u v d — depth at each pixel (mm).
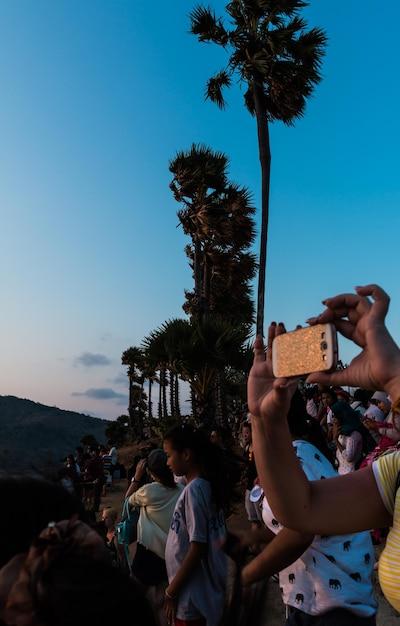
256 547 1610
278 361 1539
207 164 25625
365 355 1433
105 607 753
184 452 3490
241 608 1269
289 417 2777
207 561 3258
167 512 4301
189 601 3186
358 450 7273
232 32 20406
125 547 4895
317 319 1480
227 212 25938
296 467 1653
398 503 1566
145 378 59094
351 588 2434
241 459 3525
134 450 30891
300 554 2070
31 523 840
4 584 771
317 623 2436
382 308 1433
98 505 14633
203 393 17938
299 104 20312
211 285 30219
